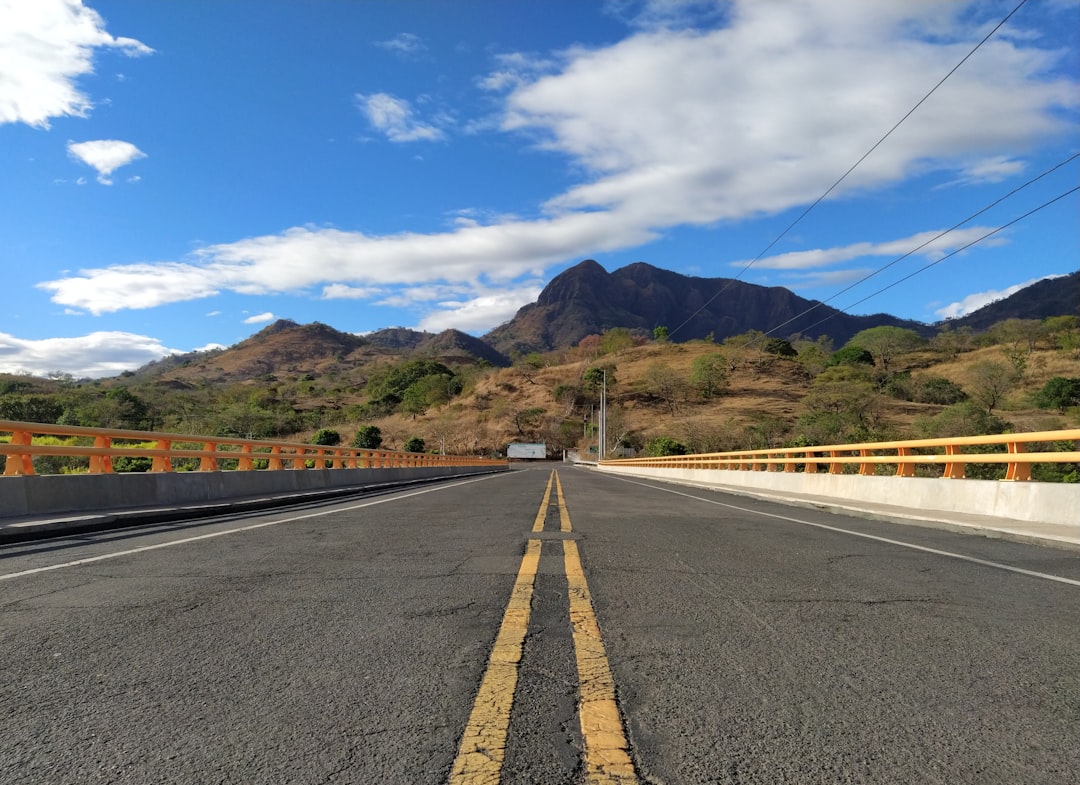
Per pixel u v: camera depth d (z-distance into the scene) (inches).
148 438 508.7
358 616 197.2
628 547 331.9
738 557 303.4
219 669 152.3
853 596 225.3
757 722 124.5
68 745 115.1
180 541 347.9
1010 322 5620.1
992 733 120.6
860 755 111.7
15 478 390.9
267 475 677.3
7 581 245.1
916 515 466.0
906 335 6387.8
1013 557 308.0
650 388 5994.1
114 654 162.6
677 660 159.0
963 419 2436.0
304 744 115.2
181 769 107.0
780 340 7057.1
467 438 5807.1
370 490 898.7
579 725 122.4
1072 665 157.3
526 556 301.6
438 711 129.0
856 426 2918.3
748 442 3095.5
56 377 3725.4
